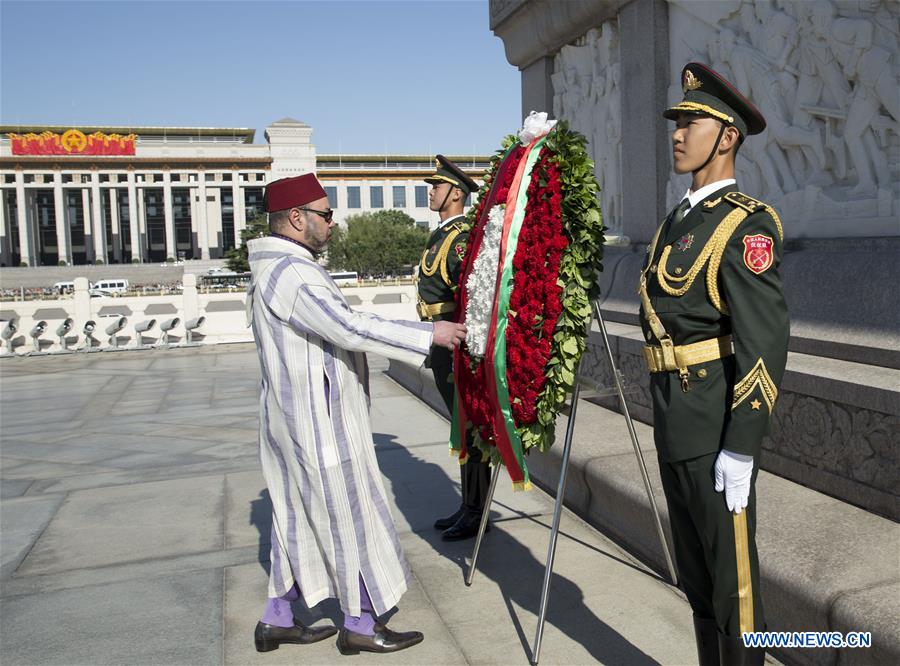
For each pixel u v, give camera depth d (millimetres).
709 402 1984
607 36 6102
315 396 2596
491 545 3688
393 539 2762
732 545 1961
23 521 4387
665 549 3053
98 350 14094
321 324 2531
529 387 2609
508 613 2967
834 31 3834
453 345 2754
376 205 84812
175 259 83312
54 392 9469
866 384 3000
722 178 2102
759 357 1861
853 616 2176
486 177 3307
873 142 3725
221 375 10531
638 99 5559
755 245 1899
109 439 6629
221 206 89000
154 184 82062
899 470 2863
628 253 5812
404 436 6176
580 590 3127
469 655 2672
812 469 3301
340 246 67625
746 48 4504
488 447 2992
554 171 2627
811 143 4070
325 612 3100
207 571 3570
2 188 82000
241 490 4895
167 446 6266
